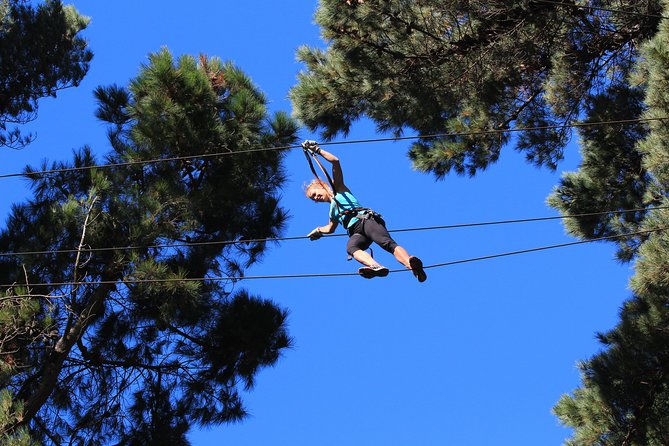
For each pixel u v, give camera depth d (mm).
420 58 15883
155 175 15922
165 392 16734
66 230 15172
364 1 15531
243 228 16797
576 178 16484
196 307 15508
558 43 15656
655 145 12383
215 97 16219
